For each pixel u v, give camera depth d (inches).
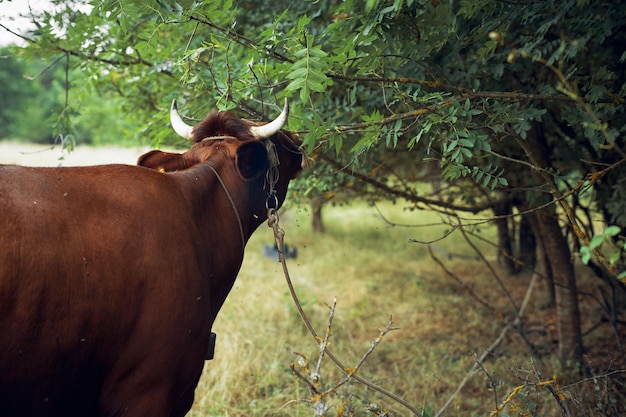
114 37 172.2
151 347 103.8
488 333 272.4
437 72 159.9
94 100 472.7
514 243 381.7
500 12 145.7
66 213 97.7
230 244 124.3
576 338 229.1
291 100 185.3
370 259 411.2
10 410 95.3
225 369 209.3
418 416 127.1
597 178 134.1
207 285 114.3
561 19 144.4
